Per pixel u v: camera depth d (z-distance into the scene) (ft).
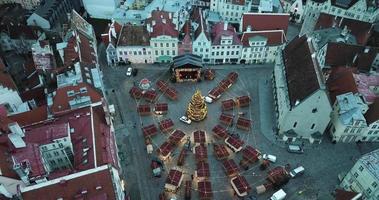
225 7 442.50
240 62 401.29
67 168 264.93
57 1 433.07
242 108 347.36
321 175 293.02
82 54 330.34
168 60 395.75
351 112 297.33
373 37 383.86
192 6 461.37
